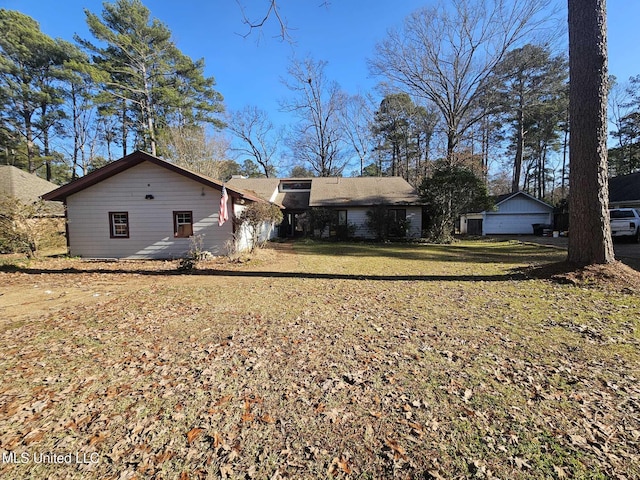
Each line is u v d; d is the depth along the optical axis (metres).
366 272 8.60
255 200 13.66
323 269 9.20
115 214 12.12
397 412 2.42
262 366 3.22
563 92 21.62
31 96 26.34
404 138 35.19
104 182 12.02
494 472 1.83
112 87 25.30
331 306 5.32
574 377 2.85
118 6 23.42
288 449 2.06
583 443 2.04
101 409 2.55
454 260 10.89
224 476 1.85
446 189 16.97
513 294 5.81
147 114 26.39
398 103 32.16
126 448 2.11
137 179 12.03
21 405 2.62
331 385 2.83
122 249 12.16
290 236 23.19
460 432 2.18
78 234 12.12
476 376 2.92
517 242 17.11
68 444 2.15
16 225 10.59
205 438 2.19
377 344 3.71
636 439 2.06
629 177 19.36
